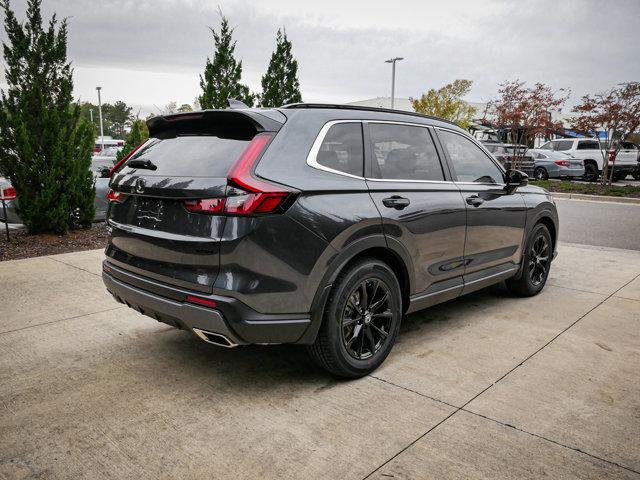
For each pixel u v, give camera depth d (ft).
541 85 63.82
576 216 36.78
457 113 88.12
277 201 9.12
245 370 11.33
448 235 12.67
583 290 17.80
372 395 10.16
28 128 25.30
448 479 7.60
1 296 16.47
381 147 11.61
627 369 11.36
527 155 64.34
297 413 9.46
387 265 11.40
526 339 13.15
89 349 12.39
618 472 7.79
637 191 50.88
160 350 12.37
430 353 12.25
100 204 30.53
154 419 9.24
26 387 10.43
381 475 7.68
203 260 9.20
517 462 8.00
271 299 9.31
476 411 9.52
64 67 26.08
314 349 10.41
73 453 8.22
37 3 25.05
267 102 38.24
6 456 8.13
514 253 15.61
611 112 55.42
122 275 10.93
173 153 10.54
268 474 7.70
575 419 9.27
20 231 27.25
